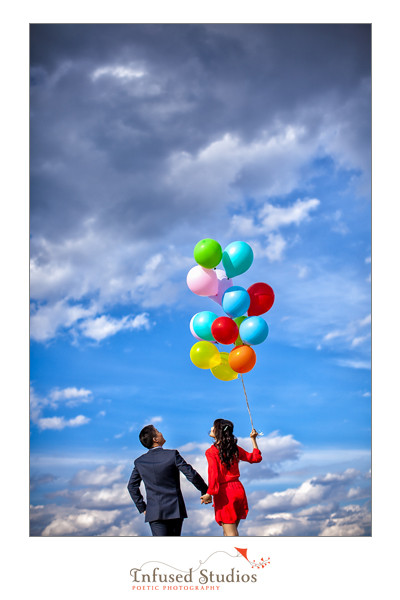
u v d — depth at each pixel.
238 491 4.49
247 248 4.91
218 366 4.98
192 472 4.50
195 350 4.86
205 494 4.52
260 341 4.72
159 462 4.52
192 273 4.88
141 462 4.55
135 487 4.57
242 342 4.88
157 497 4.48
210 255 4.71
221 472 4.50
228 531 4.43
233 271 4.89
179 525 4.54
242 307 4.73
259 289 4.95
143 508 4.57
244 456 4.64
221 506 4.47
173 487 4.51
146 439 4.60
